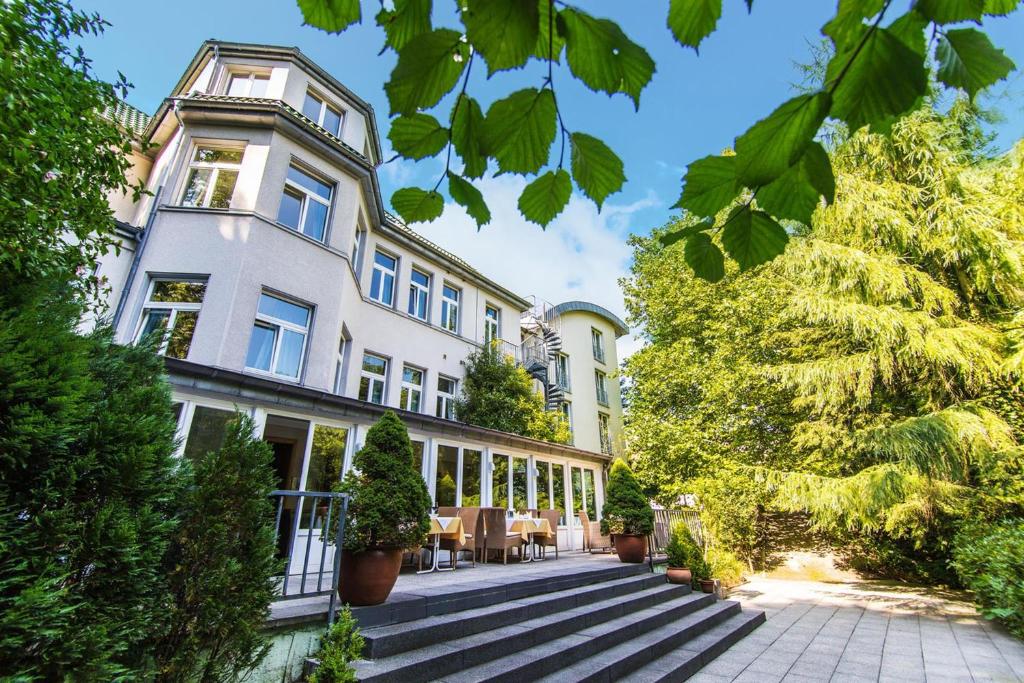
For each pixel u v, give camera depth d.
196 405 5.27
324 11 0.91
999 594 6.25
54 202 2.94
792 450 10.62
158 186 7.87
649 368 13.46
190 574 2.55
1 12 2.71
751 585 10.71
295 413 6.09
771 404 11.25
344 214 9.05
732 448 11.77
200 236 7.34
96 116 3.35
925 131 8.49
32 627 1.72
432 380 11.45
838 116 0.75
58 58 3.08
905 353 8.29
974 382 8.28
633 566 7.30
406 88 0.82
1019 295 8.31
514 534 7.96
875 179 9.30
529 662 3.70
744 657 5.37
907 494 7.76
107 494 2.18
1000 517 7.84
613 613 5.41
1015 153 8.56
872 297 8.70
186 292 7.16
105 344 2.62
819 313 8.83
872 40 0.73
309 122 8.51
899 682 4.57
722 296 12.74
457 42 0.78
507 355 13.06
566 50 0.81
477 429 9.01
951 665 5.08
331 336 8.19
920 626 6.87
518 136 0.88
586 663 4.11
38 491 1.94
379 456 4.31
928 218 8.59
